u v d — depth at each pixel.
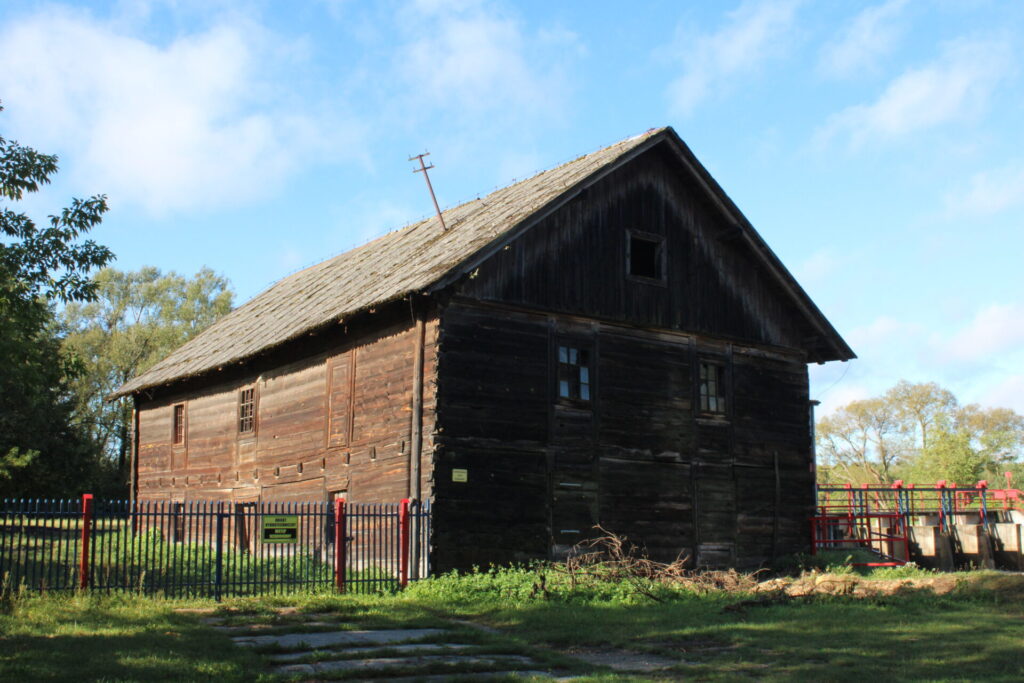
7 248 19.75
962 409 67.75
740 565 23.41
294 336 22.09
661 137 22.97
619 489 21.55
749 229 24.36
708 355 23.92
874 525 30.08
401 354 20.33
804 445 25.42
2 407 33.06
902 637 13.27
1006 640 12.87
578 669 11.31
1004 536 29.50
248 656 11.02
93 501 15.67
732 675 10.79
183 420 29.17
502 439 19.84
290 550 22.86
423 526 18.66
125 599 14.96
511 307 20.50
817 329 25.70
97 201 20.64
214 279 61.56
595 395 21.56
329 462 22.22
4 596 14.05
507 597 17.31
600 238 22.28
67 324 58.69
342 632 13.45
